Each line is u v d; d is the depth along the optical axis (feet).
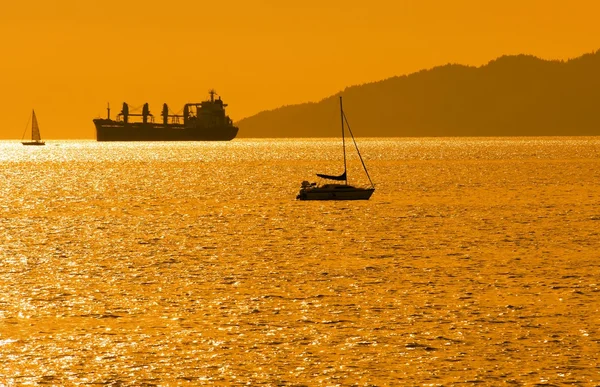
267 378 451.53
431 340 510.17
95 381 447.83
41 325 547.49
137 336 521.65
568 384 440.04
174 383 445.37
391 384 442.50
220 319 561.02
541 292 631.15
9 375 455.22
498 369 461.37
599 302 597.52
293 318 562.25
